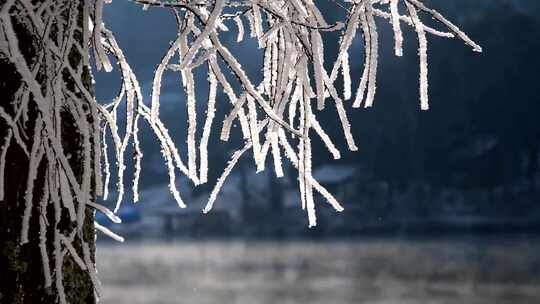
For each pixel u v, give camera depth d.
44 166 4.11
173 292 74.69
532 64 187.12
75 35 4.16
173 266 105.25
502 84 186.38
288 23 4.48
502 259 99.06
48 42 3.91
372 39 4.61
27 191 3.90
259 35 4.80
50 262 4.14
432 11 4.57
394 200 184.12
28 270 4.10
